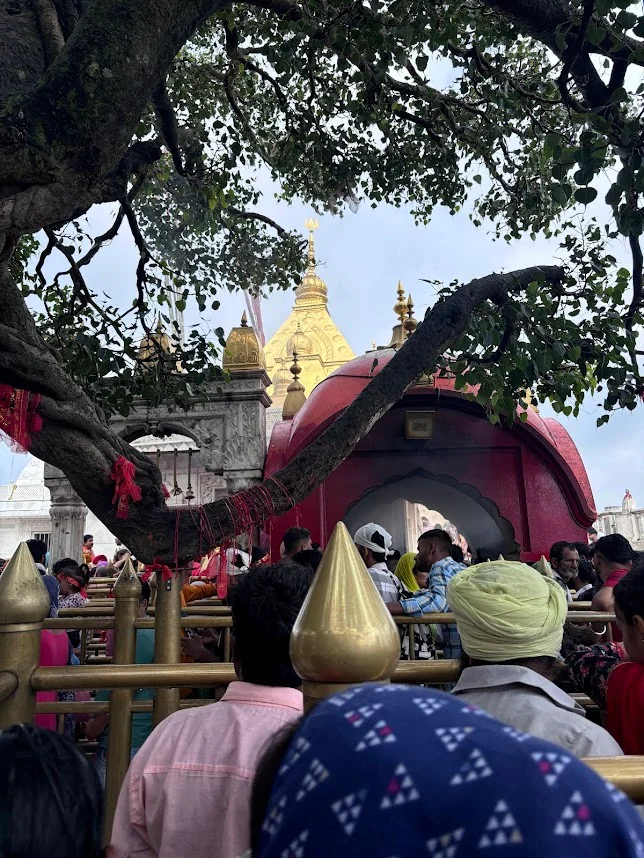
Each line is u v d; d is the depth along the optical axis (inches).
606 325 188.1
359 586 56.1
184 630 201.2
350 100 243.3
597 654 99.0
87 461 136.8
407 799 22.7
